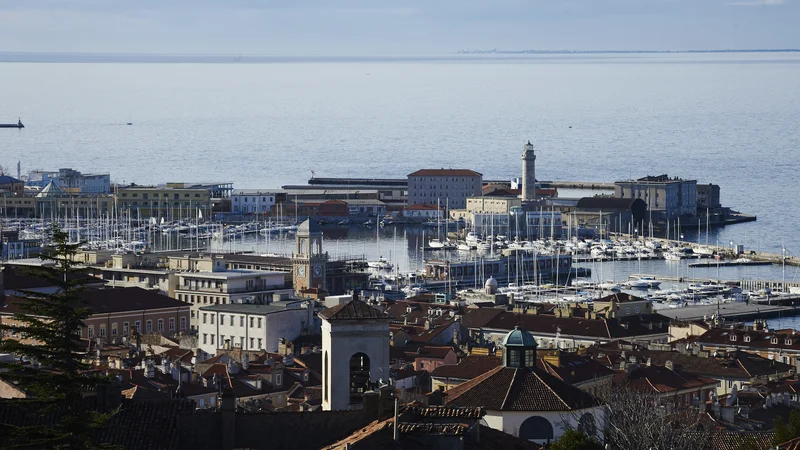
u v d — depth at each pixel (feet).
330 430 606.14
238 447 599.16
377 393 615.16
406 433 565.53
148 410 607.37
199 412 605.73
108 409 605.73
